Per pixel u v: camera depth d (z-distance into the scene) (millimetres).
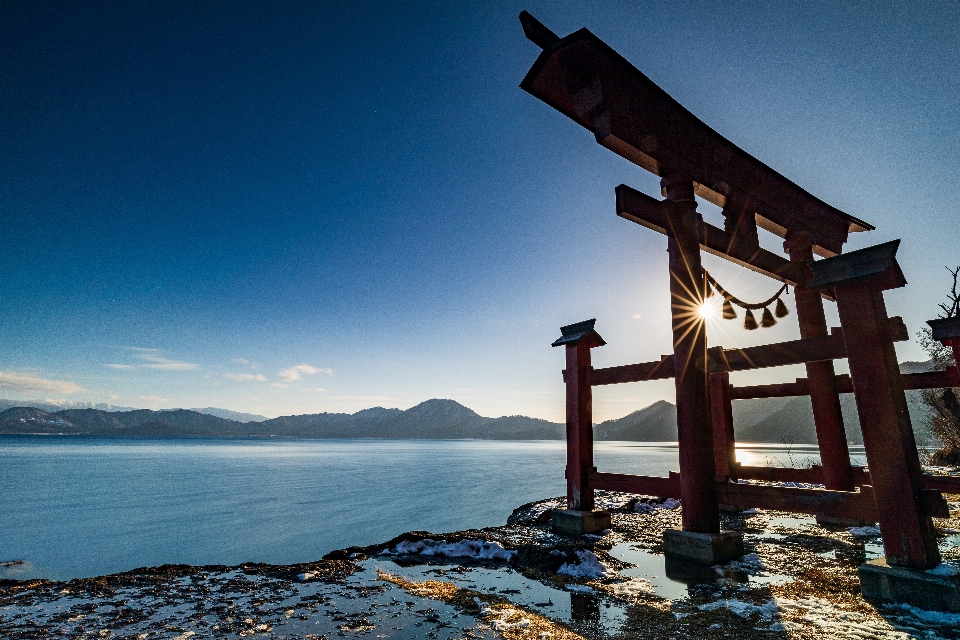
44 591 5094
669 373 7453
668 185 7043
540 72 6047
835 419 8438
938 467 19516
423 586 5352
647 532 8328
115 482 49094
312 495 36938
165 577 5680
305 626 4094
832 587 5008
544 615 4402
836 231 9414
